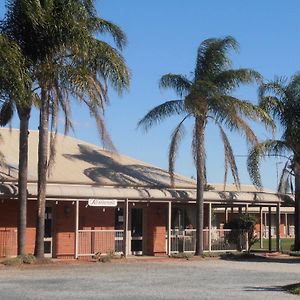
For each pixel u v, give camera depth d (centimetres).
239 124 2839
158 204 3108
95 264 2466
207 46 2962
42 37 2228
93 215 2909
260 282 1873
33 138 3241
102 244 2845
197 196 2961
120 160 3406
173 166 2953
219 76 2939
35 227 2608
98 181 2911
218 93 2877
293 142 3178
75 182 2825
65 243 2794
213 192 3161
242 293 1582
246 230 3272
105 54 2333
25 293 1538
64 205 2811
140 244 3033
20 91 2052
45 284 1752
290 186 3550
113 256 2694
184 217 3244
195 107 2795
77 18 2275
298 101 3136
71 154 3231
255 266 2512
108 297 1477
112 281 1859
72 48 2262
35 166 2873
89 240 2805
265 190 3975
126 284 1778
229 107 2823
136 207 3044
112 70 2338
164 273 2152
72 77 2200
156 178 3216
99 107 2334
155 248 3058
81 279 1906
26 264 2312
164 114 2953
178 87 2953
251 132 2877
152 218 3084
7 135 3148
